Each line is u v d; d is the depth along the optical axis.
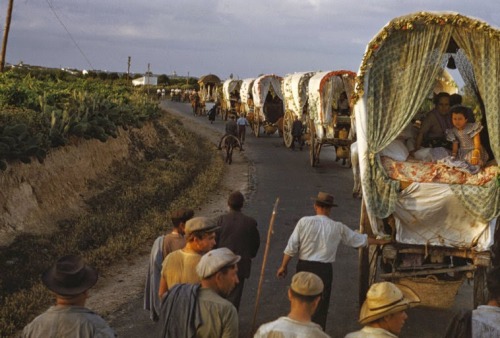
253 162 22.23
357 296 8.62
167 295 4.12
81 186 14.01
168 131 26.41
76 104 18.53
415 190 7.04
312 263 6.40
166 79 96.25
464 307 8.11
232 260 4.08
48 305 7.99
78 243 10.64
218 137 30.59
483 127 7.61
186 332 3.94
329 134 20.48
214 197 15.80
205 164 20.78
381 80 7.17
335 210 14.30
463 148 7.45
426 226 7.22
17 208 11.08
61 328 3.54
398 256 7.54
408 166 7.20
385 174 7.13
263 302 8.33
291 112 26.55
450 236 7.19
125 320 7.67
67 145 14.53
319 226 6.42
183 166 19.25
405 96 7.09
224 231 6.85
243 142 27.28
